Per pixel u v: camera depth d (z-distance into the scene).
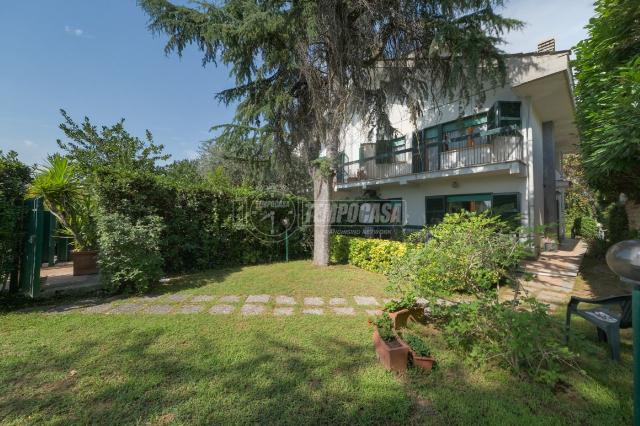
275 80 8.09
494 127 9.02
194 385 2.46
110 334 3.46
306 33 6.93
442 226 3.70
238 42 6.90
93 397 2.30
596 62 4.61
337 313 4.34
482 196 9.80
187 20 6.77
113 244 5.11
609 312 3.25
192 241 7.42
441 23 6.35
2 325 3.70
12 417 2.08
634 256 1.64
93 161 9.40
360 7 6.72
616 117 3.64
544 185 10.77
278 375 2.61
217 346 3.18
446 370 2.73
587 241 12.40
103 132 10.06
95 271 6.22
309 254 10.04
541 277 6.63
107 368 2.70
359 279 6.46
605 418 2.12
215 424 2.03
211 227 7.78
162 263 5.64
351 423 2.07
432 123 11.08
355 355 3.00
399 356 2.69
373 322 3.39
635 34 3.96
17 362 2.79
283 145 8.75
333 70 7.55
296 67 7.55
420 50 7.36
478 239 3.21
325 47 7.46
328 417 2.11
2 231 4.39
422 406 2.25
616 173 4.71
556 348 2.55
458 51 6.46
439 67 7.67
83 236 6.29
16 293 4.82
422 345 2.87
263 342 3.29
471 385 2.51
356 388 2.44
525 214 8.77
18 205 4.80
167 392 2.37
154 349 3.09
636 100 3.36
